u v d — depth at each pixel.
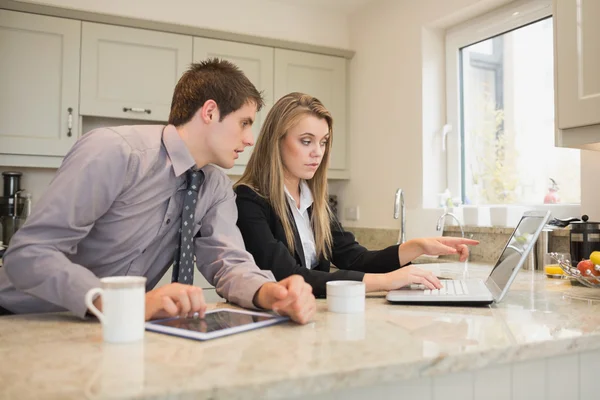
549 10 2.43
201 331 0.83
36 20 2.70
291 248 1.46
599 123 1.61
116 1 2.98
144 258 1.26
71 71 2.77
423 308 1.10
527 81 2.58
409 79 3.06
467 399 0.77
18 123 2.68
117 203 1.15
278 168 1.47
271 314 0.99
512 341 0.80
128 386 0.58
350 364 0.67
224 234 1.27
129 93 2.89
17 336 0.82
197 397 0.57
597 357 0.89
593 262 1.38
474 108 2.91
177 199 1.25
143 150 1.15
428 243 1.46
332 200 3.70
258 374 0.62
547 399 0.83
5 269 0.97
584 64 1.64
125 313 0.78
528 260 2.00
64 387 0.57
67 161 1.07
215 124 1.22
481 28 2.80
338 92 3.51
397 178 3.14
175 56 3.00
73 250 1.05
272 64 3.25
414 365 0.69
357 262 1.59
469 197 2.94
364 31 3.46
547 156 2.48
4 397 0.54
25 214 2.91
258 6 3.35
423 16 2.97
